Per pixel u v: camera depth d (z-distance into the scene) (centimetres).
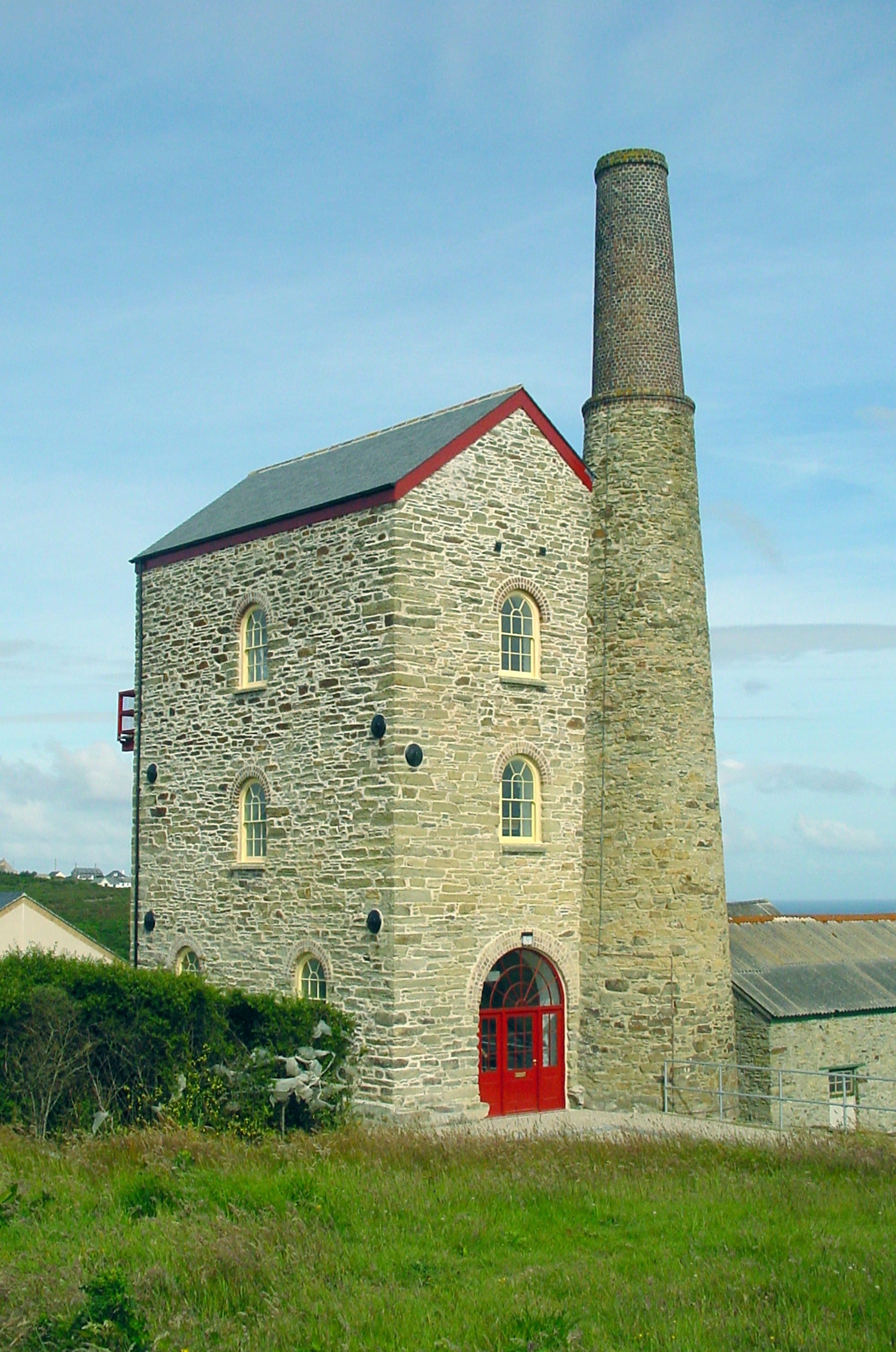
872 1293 1073
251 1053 2005
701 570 2497
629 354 2523
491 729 2280
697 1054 2283
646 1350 972
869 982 2570
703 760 2403
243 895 2447
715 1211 1352
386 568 2191
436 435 2417
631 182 2580
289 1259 1152
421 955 2127
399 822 2127
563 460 2467
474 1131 1966
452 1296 1079
